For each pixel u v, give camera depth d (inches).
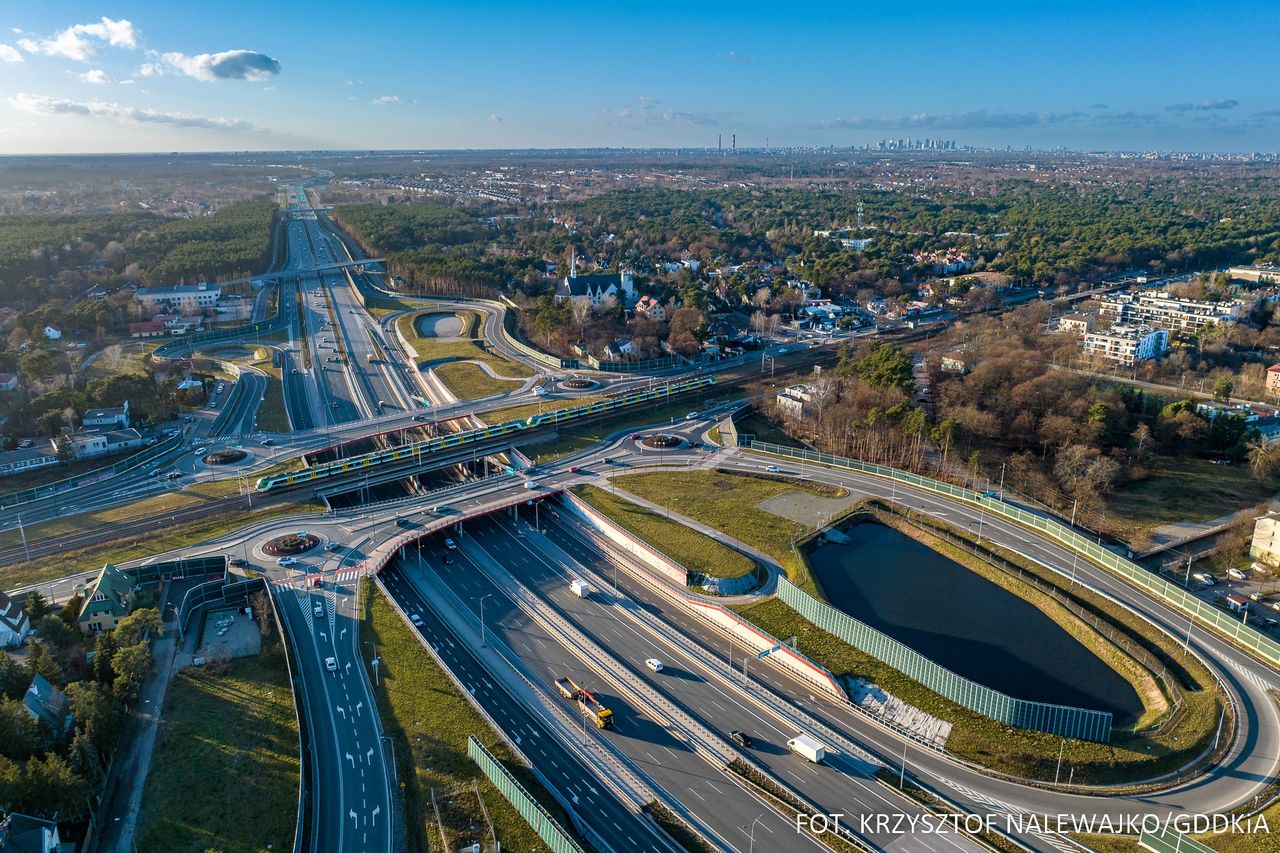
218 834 4945.9
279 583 7800.2
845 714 6156.5
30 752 5196.9
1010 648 6929.1
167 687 6328.7
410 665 6569.9
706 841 4968.0
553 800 5211.6
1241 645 6643.7
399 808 5142.7
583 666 6796.3
